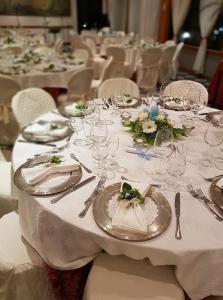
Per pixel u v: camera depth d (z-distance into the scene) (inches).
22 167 60.1
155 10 348.2
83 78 137.5
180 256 42.1
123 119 83.4
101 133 66.9
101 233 44.7
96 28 394.3
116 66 222.1
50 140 71.4
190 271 44.5
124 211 46.6
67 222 46.6
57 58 197.2
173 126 75.8
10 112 126.6
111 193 52.2
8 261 55.5
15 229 63.0
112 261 52.3
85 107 80.5
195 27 312.3
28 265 55.8
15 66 164.2
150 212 47.9
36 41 300.4
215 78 194.9
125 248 44.4
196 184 55.7
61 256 51.6
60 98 153.3
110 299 46.7
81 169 59.2
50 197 51.6
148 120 73.4
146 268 51.3
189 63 324.8
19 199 56.7
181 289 48.1
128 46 255.0
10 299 58.6
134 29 398.9
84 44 261.3
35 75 149.4
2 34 326.3
